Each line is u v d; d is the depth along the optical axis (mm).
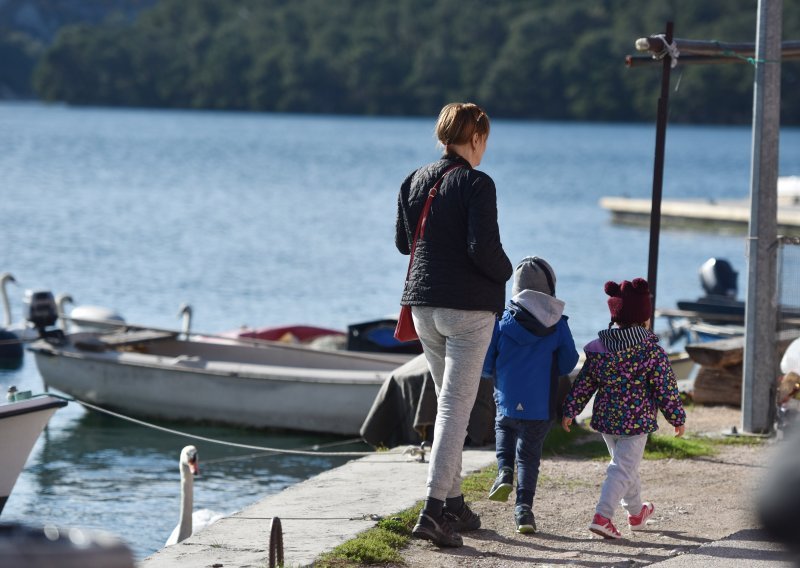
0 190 116500
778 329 21312
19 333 40969
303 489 16734
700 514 15859
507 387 15016
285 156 191000
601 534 14477
